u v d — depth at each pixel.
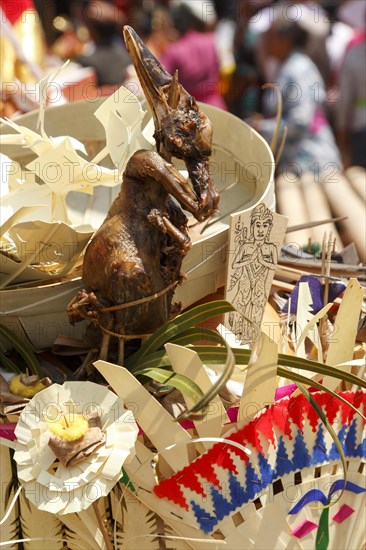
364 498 1.42
